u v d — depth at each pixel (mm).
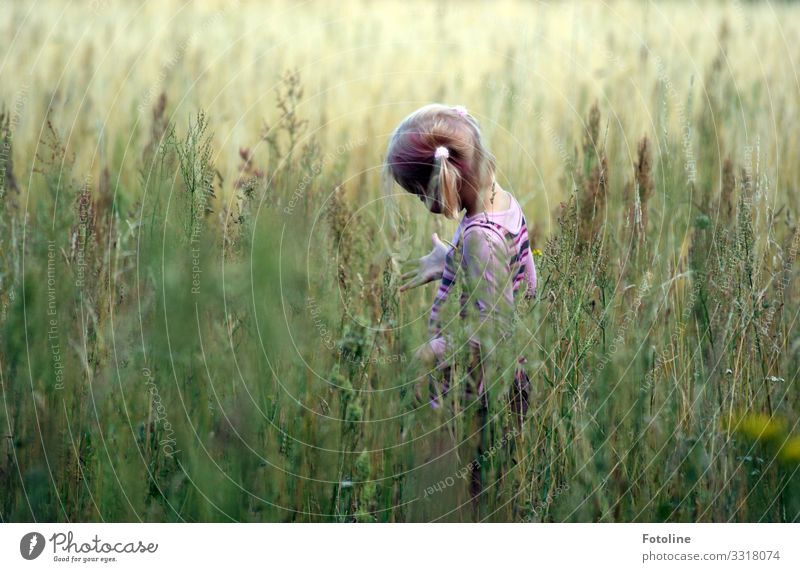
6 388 3383
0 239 3803
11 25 6613
